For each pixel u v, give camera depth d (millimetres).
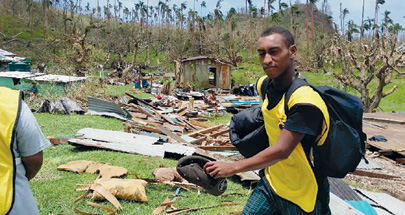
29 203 2154
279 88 2213
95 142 8391
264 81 2387
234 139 2637
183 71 31297
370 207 5867
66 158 7406
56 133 10328
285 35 2115
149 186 5938
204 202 5539
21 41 67688
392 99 31812
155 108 17500
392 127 14297
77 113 14250
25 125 2100
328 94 2107
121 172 6324
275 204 2402
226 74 32500
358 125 2146
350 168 2139
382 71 18938
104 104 14414
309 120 1977
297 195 2281
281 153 1999
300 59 54031
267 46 2104
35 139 2154
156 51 80125
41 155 2230
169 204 5242
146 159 7516
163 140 9453
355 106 2113
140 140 8867
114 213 4770
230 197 5898
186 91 29859
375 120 15742
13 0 90438
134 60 36719
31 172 2238
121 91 27938
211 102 21656
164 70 59094
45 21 90812
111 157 7492
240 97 25219
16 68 28844
